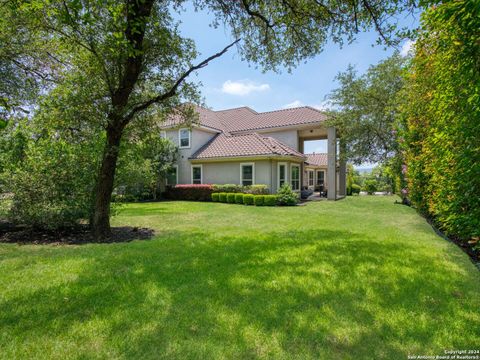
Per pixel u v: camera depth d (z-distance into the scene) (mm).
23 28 5816
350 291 3221
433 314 2678
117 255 4773
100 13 4762
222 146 17781
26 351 2143
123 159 7902
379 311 2740
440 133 3760
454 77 3107
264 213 10859
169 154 18594
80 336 2342
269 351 2139
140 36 5770
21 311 2762
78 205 6652
